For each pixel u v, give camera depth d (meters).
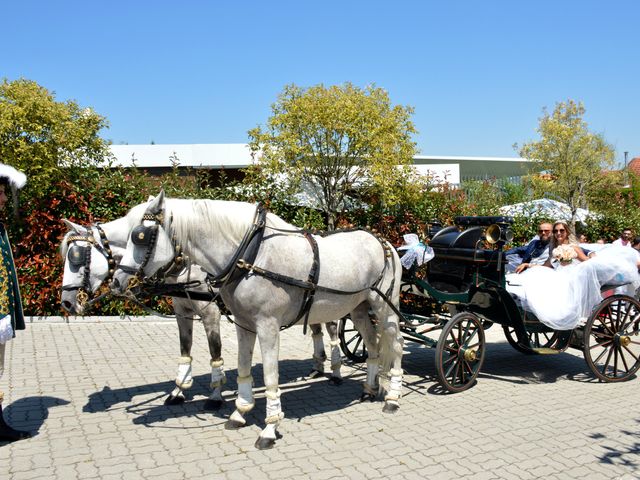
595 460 4.13
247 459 4.06
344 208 10.62
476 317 5.92
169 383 5.92
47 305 8.98
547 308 5.89
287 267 4.40
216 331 5.17
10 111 8.25
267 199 9.59
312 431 4.66
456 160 27.94
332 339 6.12
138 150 18.12
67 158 9.12
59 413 4.93
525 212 12.55
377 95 11.43
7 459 3.97
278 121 11.04
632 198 22.61
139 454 4.11
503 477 3.82
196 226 4.22
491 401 5.56
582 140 19.20
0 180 4.20
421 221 10.39
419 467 3.96
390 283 5.38
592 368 6.27
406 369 6.83
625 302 6.54
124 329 8.55
